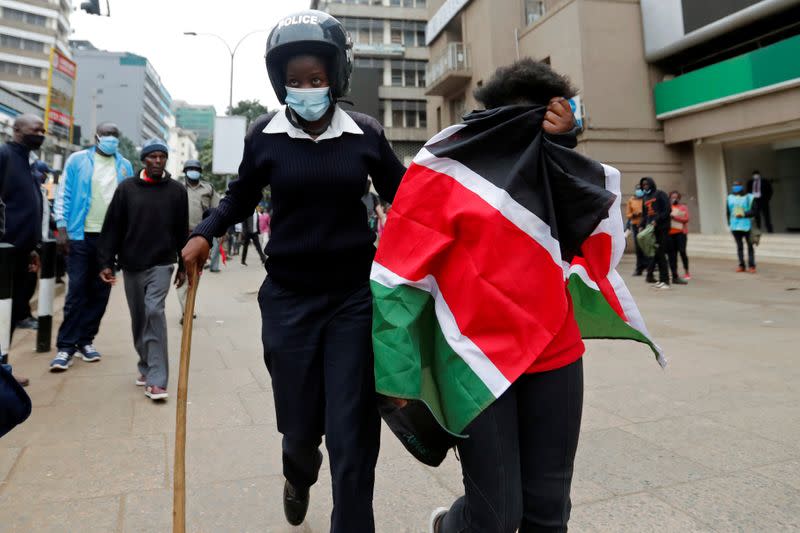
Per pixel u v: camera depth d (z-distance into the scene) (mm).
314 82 1710
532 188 1461
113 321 6648
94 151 4578
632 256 15023
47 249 5020
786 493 2400
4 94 24219
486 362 1390
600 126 15266
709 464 2701
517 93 1596
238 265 15242
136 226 3756
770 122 13188
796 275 10570
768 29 13625
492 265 1407
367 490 1623
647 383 4070
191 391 3930
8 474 2596
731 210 11461
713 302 7855
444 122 22500
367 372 1683
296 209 1744
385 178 1913
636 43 15680
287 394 1751
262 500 2395
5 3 70750
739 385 3986
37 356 4875
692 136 15094
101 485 2500
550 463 1435
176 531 1511
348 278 1758
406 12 39531
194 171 7016
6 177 4180
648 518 2215
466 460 1405
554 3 17656
